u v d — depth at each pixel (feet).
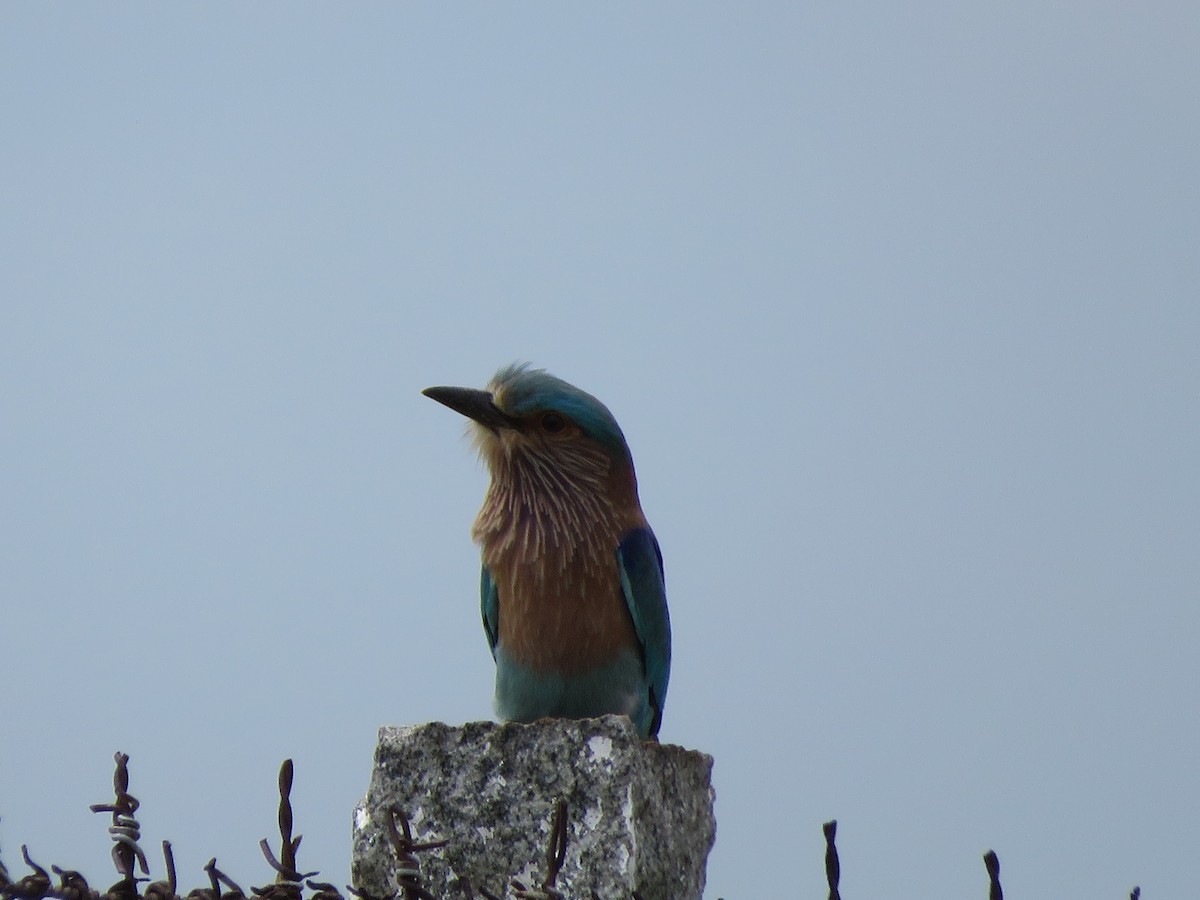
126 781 30.40
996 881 26.91
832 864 26.66
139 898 30.07
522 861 32.04
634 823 31.94
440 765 33.14
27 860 29.14
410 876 28.53
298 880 29.81
